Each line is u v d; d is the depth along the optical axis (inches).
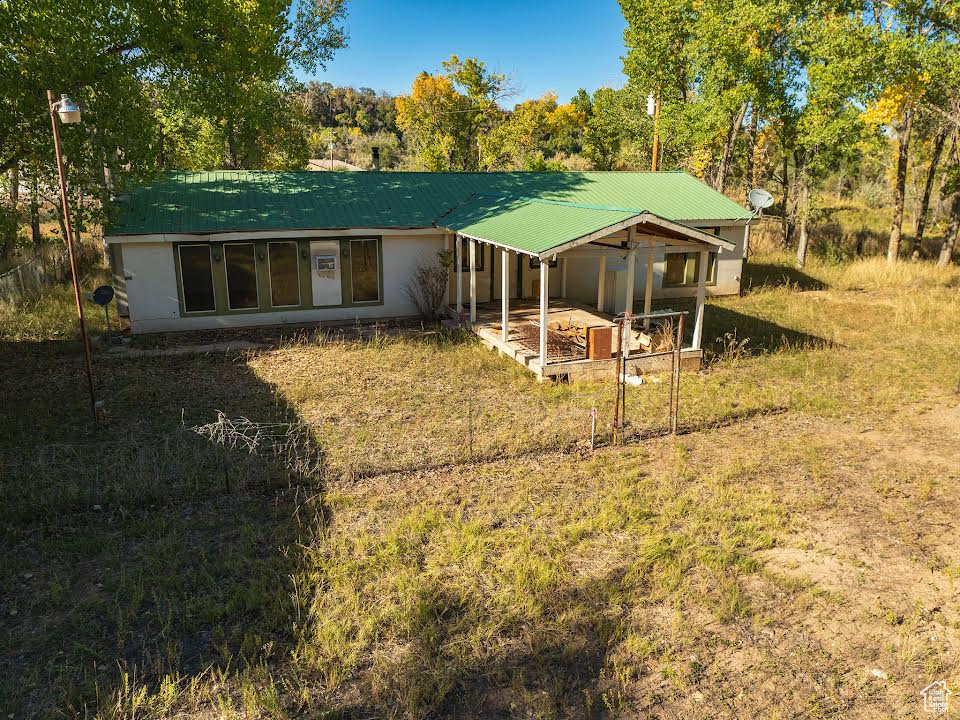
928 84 836.0
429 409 445.7
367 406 450.6
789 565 267.3
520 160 1883.6
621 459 368.8
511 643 220.4
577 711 192.9
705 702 195.9
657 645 219.5
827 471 352.8
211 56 666.2
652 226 525.0
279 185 770.2
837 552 277.0
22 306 693.3
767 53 983.0
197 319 658.2
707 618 233.9
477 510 310.5
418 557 271.4
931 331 656.4
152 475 333.1
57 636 223.5
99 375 514.6
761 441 396.2
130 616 232.7
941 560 270.7
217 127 1138.7
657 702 195.9
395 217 716.0
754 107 1072.2
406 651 215.2
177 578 249.9
